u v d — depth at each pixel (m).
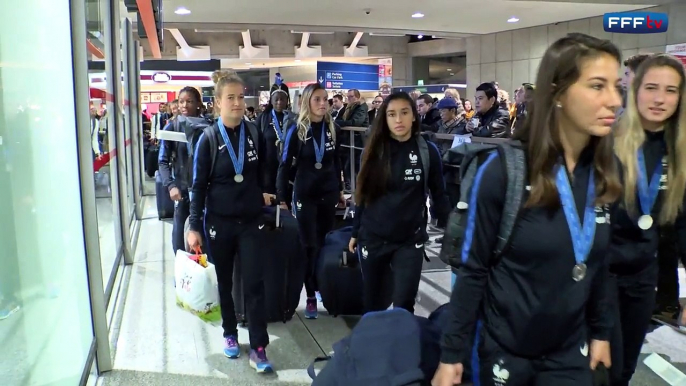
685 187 2.16
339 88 19.83
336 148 4.10
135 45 8.83
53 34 2.78
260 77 27.23
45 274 2.73
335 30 14.72
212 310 3.90
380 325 2.12
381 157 2.90
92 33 4.30
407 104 2.85
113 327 3.77
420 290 4.52
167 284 4.74
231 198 3.06
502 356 1.54
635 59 2.57
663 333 3.57
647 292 2.28
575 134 1.43
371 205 2.98
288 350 3.45
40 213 2.71
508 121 5.35
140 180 8.99
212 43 18.91
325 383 1.93
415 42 21.39
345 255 3.84
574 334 1.55
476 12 12.57
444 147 4.51
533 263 1.46
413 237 2.95
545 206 1.41
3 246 2.47
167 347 3.49
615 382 2.32
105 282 4.25
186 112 4.39
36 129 2.68
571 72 1.37
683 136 2.12
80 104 2.97
